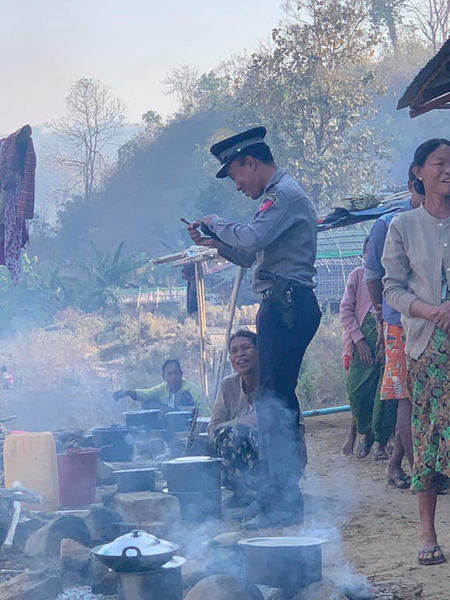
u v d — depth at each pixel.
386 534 4.66
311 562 3.46
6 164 7.01
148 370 19.50
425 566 3.89
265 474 5.05
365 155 44.81
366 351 7.16
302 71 41.75
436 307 3.82
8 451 5.54
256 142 5.03
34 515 5.06
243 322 28.58
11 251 7.23
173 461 5.23
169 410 8.81
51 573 3.80
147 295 38.97
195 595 3.19
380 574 3.81
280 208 4.84
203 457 5.34
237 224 4.87
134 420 7.90
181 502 5.14
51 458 5.54
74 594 3.70
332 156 42.66
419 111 6.17
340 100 41.84
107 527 4.66
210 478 5.17
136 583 3.35
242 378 5.96
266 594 3.44
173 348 21.47
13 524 4.73
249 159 5.01
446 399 3.85
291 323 4.86
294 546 3.44
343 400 12.16
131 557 3.30
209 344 21.11
